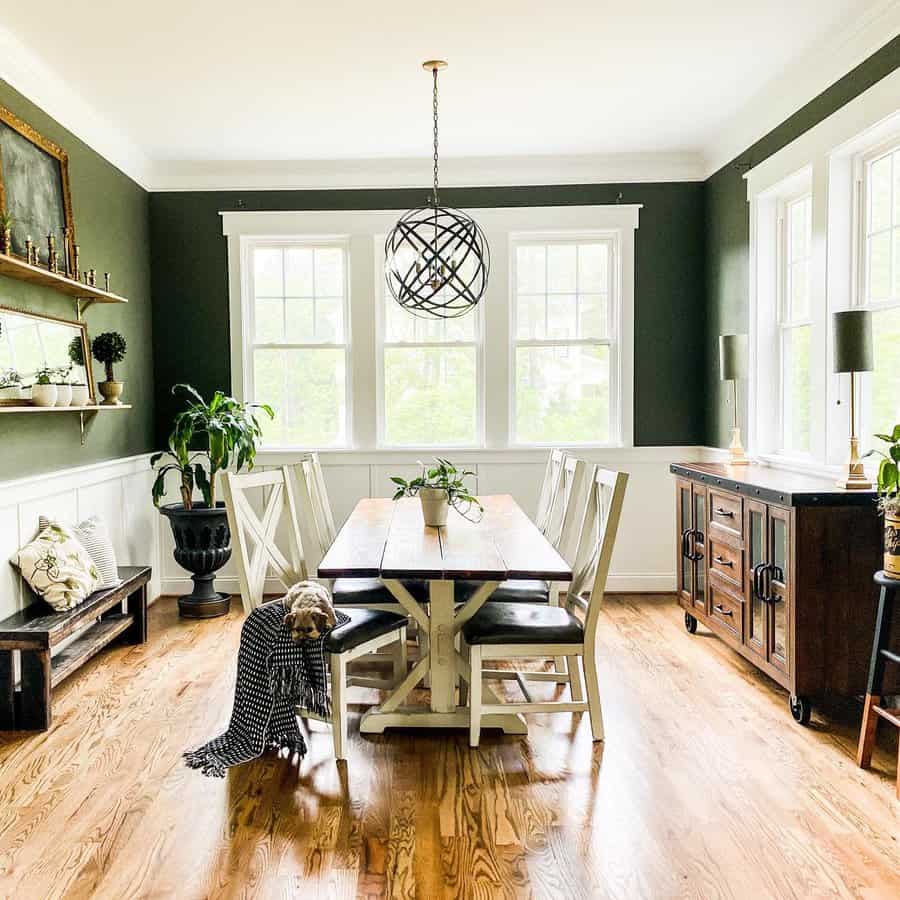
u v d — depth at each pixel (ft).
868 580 10.01
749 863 7.06
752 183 14.60
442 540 10.50
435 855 7.20
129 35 11.02
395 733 10.05
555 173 17.20
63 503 12.91
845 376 12.02
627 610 16.19
